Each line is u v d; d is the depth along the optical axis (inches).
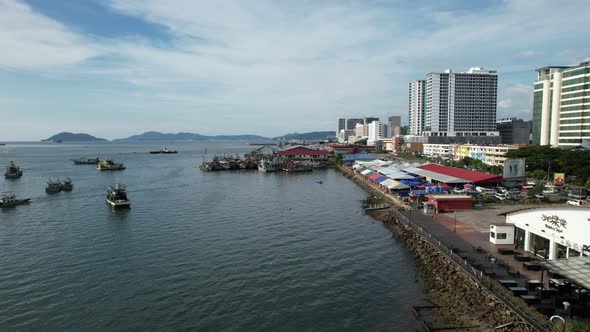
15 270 2422.5
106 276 2315.5
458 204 3811.5
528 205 4005.9
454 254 2293.3
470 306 1849.2
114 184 6491.1
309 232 3307.1
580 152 5935.0
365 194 5521.7
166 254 2706.7
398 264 2539.4
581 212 1971.0
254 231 3316.9
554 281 1750.7
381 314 1863.9
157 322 1788.9
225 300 2003.0
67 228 3467.0
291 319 1819.6
